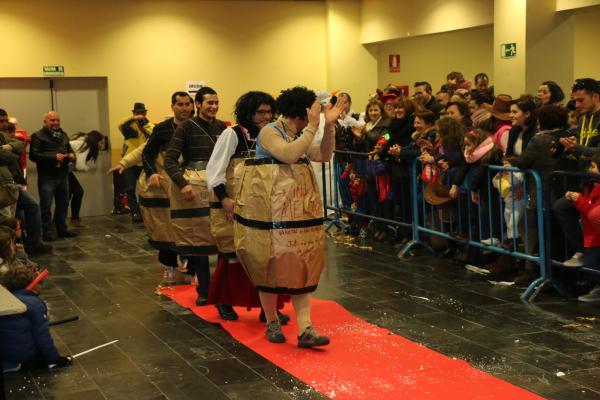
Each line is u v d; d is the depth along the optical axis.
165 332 5.21
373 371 4.25
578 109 6.29
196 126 5.76
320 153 4.73
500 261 6.50
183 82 12.62
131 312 5.79
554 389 3.90
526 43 9.40
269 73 13.15
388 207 8.06
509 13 9.61
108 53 12.15
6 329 4.35
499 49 9.80
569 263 5.55
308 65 13.36
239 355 4.64
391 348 4.64
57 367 4.53
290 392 3.99
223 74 12.88
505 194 6.13
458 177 6.65
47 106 12.06
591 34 12.20
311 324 4.74
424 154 7.04
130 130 11.09
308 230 4.54
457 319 5.25
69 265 7.70
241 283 5.29
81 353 4.79
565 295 5.70
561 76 9.64
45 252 8.45
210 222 5.36
